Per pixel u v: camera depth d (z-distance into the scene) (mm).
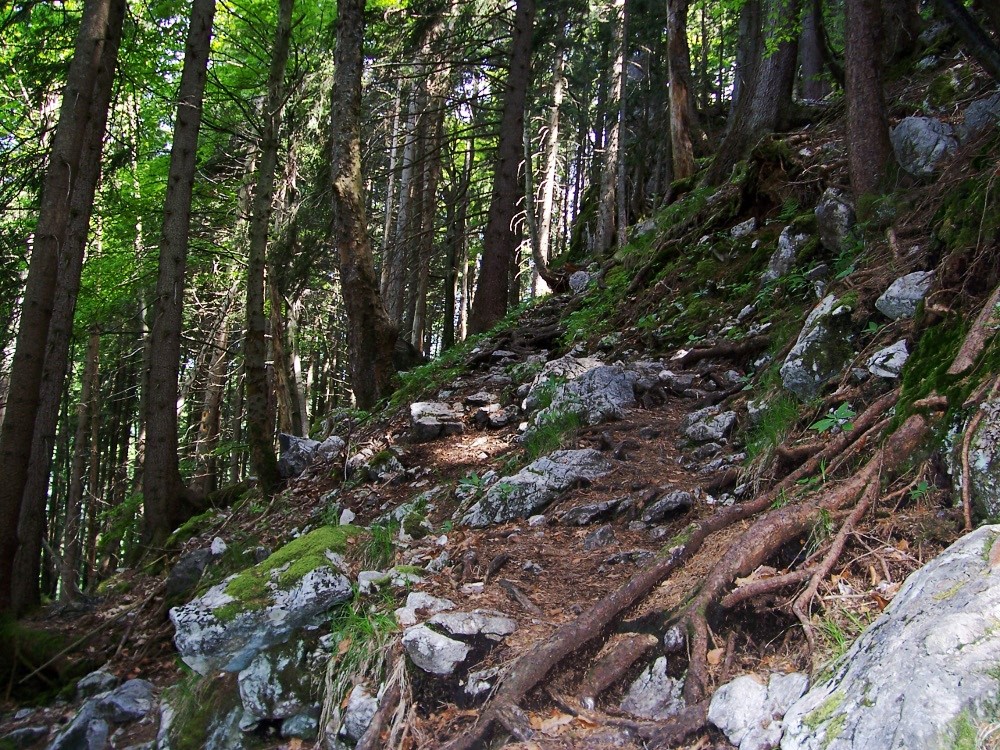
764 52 11398
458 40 14719
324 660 4340
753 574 3611
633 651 3512
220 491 9734
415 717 3594
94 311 14828
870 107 6664
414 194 19781
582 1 16359
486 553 4930
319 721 4051
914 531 3418
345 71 10430
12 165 9477
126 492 23250
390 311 17406
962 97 7527
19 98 11289
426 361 12703
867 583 3332
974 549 2689
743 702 2928
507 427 7918
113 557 12492
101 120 8836
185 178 9219
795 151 9352
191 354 22953
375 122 15836
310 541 5281
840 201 7000
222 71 15250
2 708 6043
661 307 9445
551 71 20219
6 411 7246
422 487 7035
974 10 8125
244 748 4246
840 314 5379
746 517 4301
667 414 6652
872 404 4395
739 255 9172
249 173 14461
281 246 13258
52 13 10250
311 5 14477
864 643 2695
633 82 21781
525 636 3846
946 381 3775
